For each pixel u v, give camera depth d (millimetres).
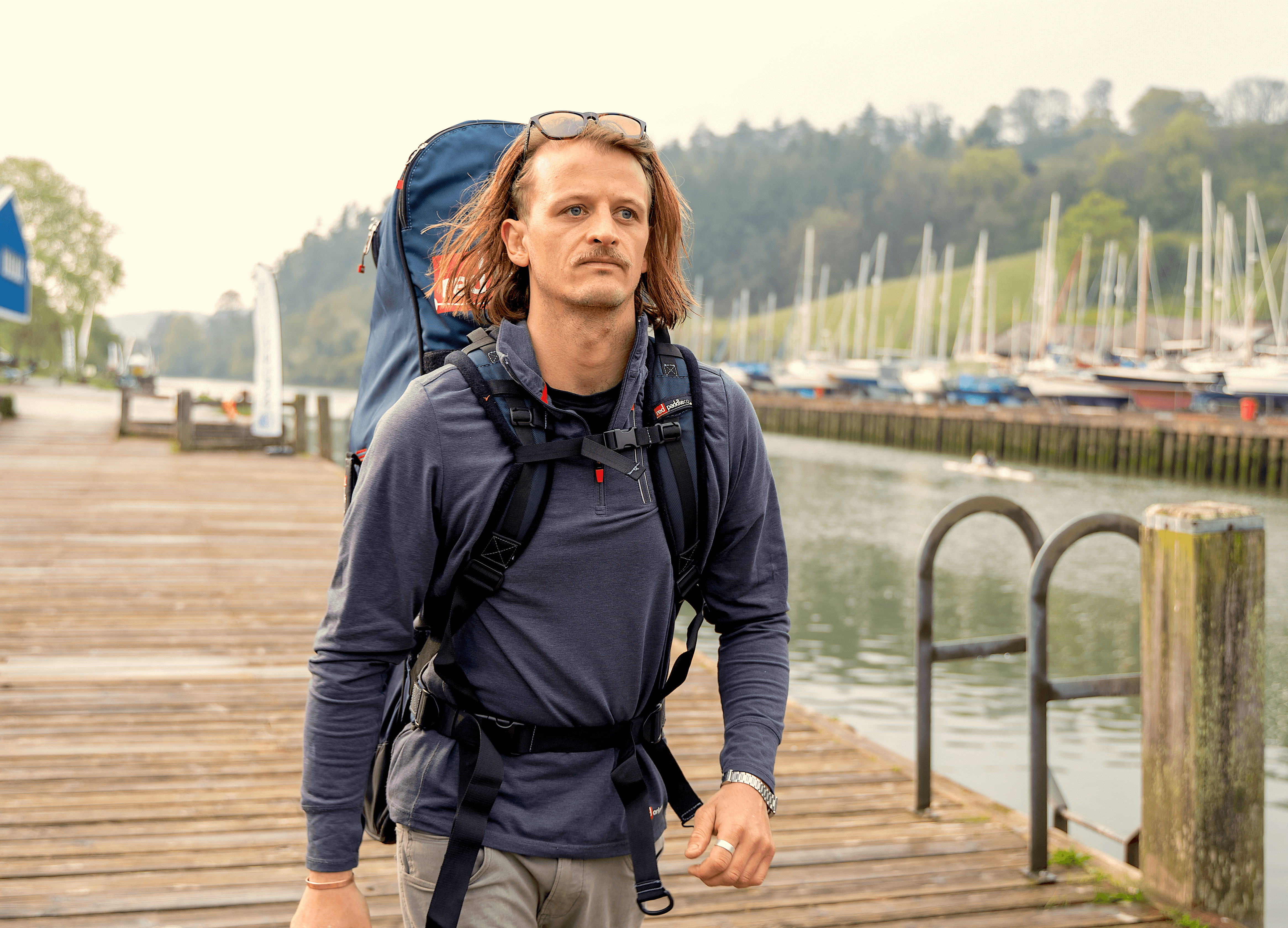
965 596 13305
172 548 8156
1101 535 19641
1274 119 130625
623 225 1287
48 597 6348
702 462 1323
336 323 173750
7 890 2768
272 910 2709
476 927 1284
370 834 1512
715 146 194375
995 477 32219
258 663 5121
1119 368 50281
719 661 1476
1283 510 25094
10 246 25688
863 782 3795
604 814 1318
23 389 34500
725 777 1352
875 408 46562
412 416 1260
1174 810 2779
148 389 32469
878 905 2840
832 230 136625
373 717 1312
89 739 3969
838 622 11523
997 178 133125
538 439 1262
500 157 1624
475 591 1275
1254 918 2773
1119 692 3074
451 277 1543
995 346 68750
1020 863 3111
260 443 16297
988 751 6805
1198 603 2689
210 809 3344
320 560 7887
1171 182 116562
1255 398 38719
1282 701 8828
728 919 2754
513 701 1299
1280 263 72500
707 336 97188
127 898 2748
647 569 1299
